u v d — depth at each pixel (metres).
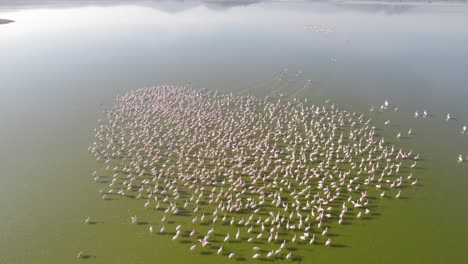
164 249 43.28
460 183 54.03
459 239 44.47
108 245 44.00
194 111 74.69
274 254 42.31
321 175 55.84
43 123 72.06
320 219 47.06
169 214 48.56
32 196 52.25
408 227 46.25
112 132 68.31
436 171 56.78
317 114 73.94
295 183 54.19
